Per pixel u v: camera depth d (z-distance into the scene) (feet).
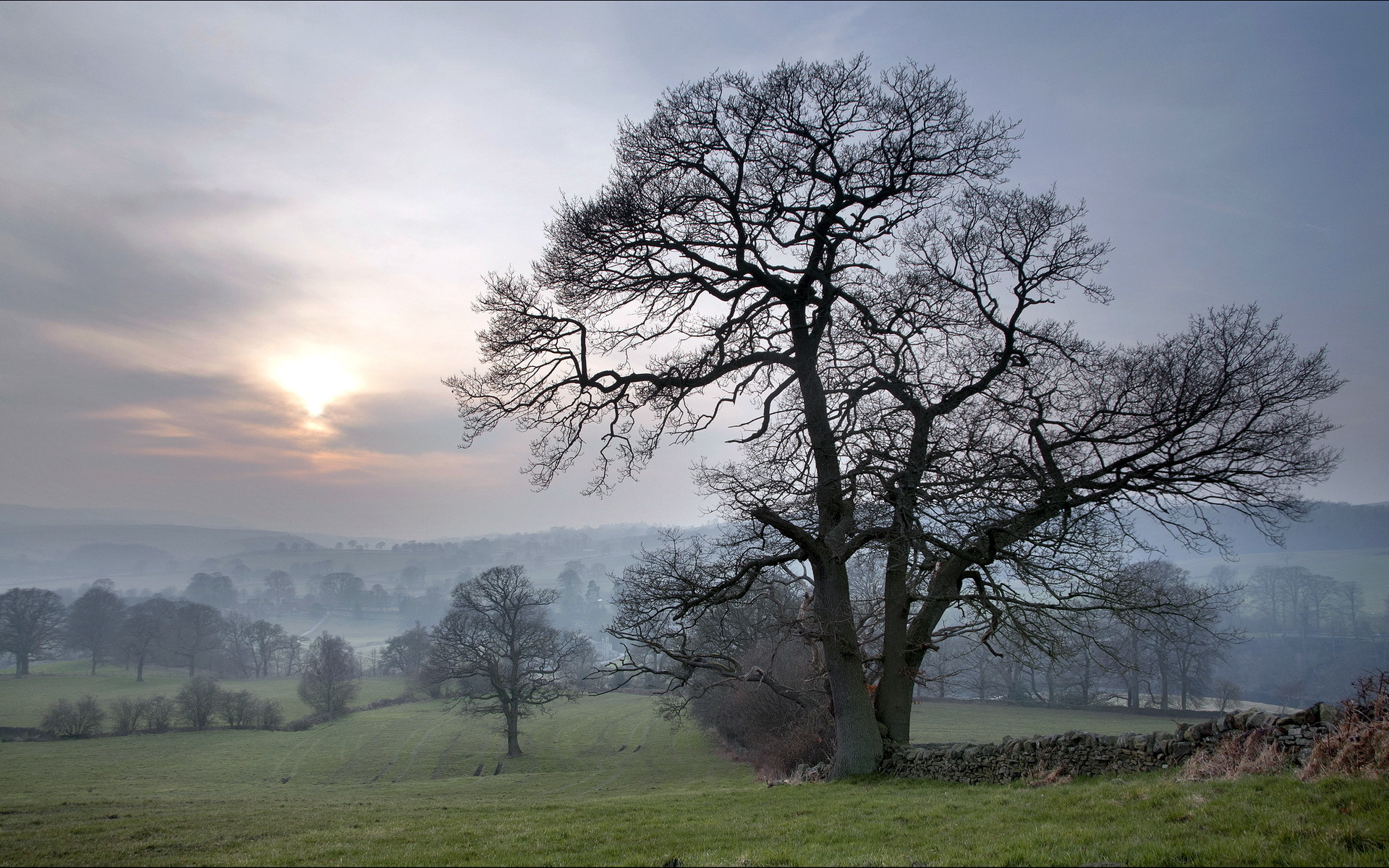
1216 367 51.31
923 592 67.41
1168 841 25.25
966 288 61.31
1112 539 55.93
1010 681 206.28
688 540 65.36
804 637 60.13
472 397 59.72
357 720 230.89
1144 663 184.34
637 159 57.72
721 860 29.17
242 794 101.30
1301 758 33.01
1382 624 320.70
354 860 32.14
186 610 351.87
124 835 42.39
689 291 60.18
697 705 170.19
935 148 57.16
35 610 320.70
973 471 52.70
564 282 58.75
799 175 57.41
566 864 29.71
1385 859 20.92
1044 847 26.71
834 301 61.93
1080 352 59.31
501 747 183.52
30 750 188.65
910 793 46.91
